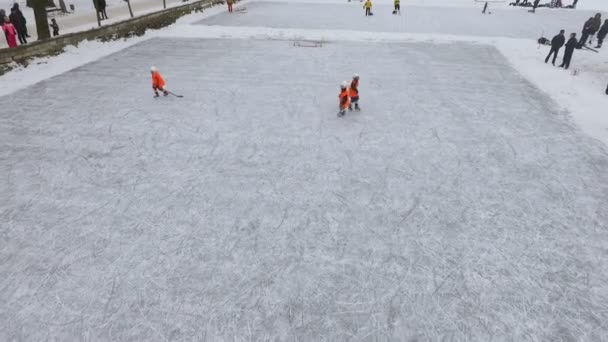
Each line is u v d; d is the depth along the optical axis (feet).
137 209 24.25
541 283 18.93
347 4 114.62
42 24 60.75
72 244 21.33
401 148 31.71
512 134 33.99
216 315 17.34
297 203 24.91
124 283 18.89
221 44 65.57
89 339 16.21
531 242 21.52
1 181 26.91
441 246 21.33
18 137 32.99
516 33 74.95
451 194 25.79
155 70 40.55
